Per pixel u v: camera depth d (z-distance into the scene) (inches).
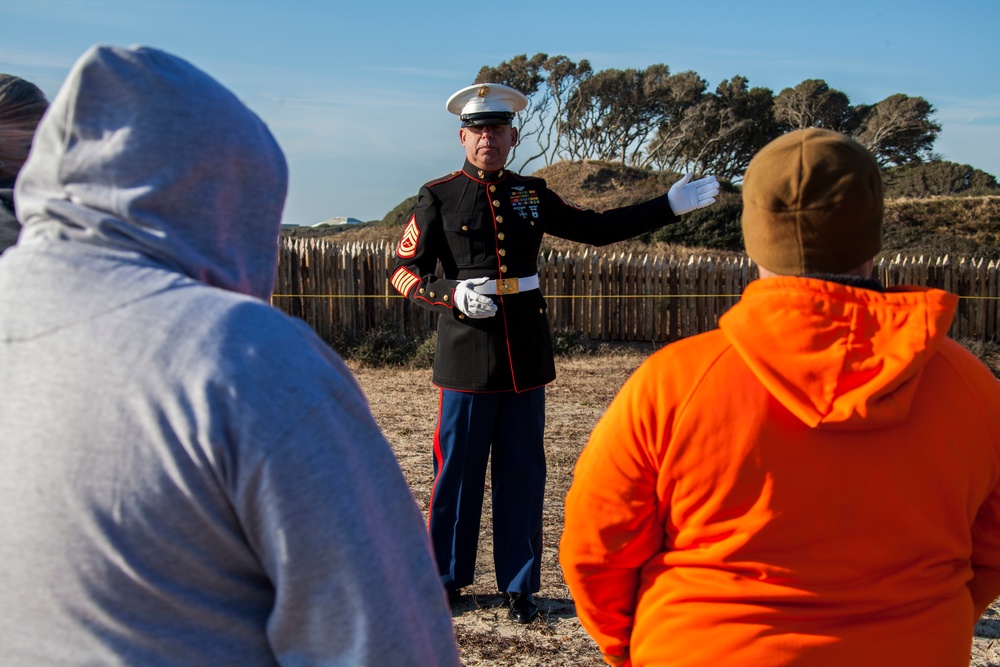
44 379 37.8
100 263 39.6
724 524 56.0
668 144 1903.3
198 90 41.6
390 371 406.3
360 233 1056.8
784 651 53.7
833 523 53.8
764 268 58.7
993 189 1262.3
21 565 37.1
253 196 43.9
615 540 60.9
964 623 56.2
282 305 478.0
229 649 38.9
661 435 56.9
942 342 58.6
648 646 60.2
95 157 40.4
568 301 516.4
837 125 1902.1
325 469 37.9
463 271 134.3
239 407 36.7
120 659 37.0
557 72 1828.2
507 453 134.3
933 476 54.3
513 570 133.0
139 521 36.5
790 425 54.0
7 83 71.2
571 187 1374.3
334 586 38.0
